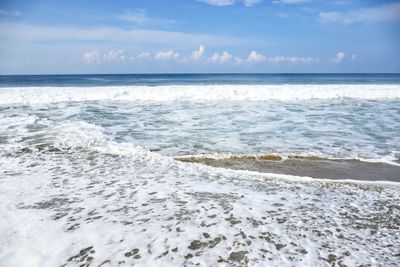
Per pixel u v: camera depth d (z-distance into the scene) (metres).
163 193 5.23
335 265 3.28
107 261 3.34
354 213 4.62
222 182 5.96
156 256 3.42
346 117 13.53
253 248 3.57
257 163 7.65
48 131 10.26
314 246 3.64
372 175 6.88
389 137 10.13
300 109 15.62
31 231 3.95
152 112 14.63
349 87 24.19
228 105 17.00
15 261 3.36
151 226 4.05
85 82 43.19
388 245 3.71
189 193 5.24
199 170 6.79
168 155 8.21
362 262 3.34
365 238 3.86
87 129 10.68
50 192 5.26
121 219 4.25
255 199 5.04
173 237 3.78
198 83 40.75
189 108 15.88
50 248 3.59
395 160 7.93
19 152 7.97
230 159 7.94
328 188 5.91
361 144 9.34
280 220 4.28
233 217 4.32
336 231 4.02
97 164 7.05
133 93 20.09
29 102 17.41
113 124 11.88
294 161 7.83
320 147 9.02
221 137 10.05
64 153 7.94
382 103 18.05
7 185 5.58
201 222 4.16
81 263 3.32
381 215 4.58
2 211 4.50
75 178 6.04
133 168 6.78
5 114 13.38
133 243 3.66
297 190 5.65
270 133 10.59
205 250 3.53
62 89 21.22
